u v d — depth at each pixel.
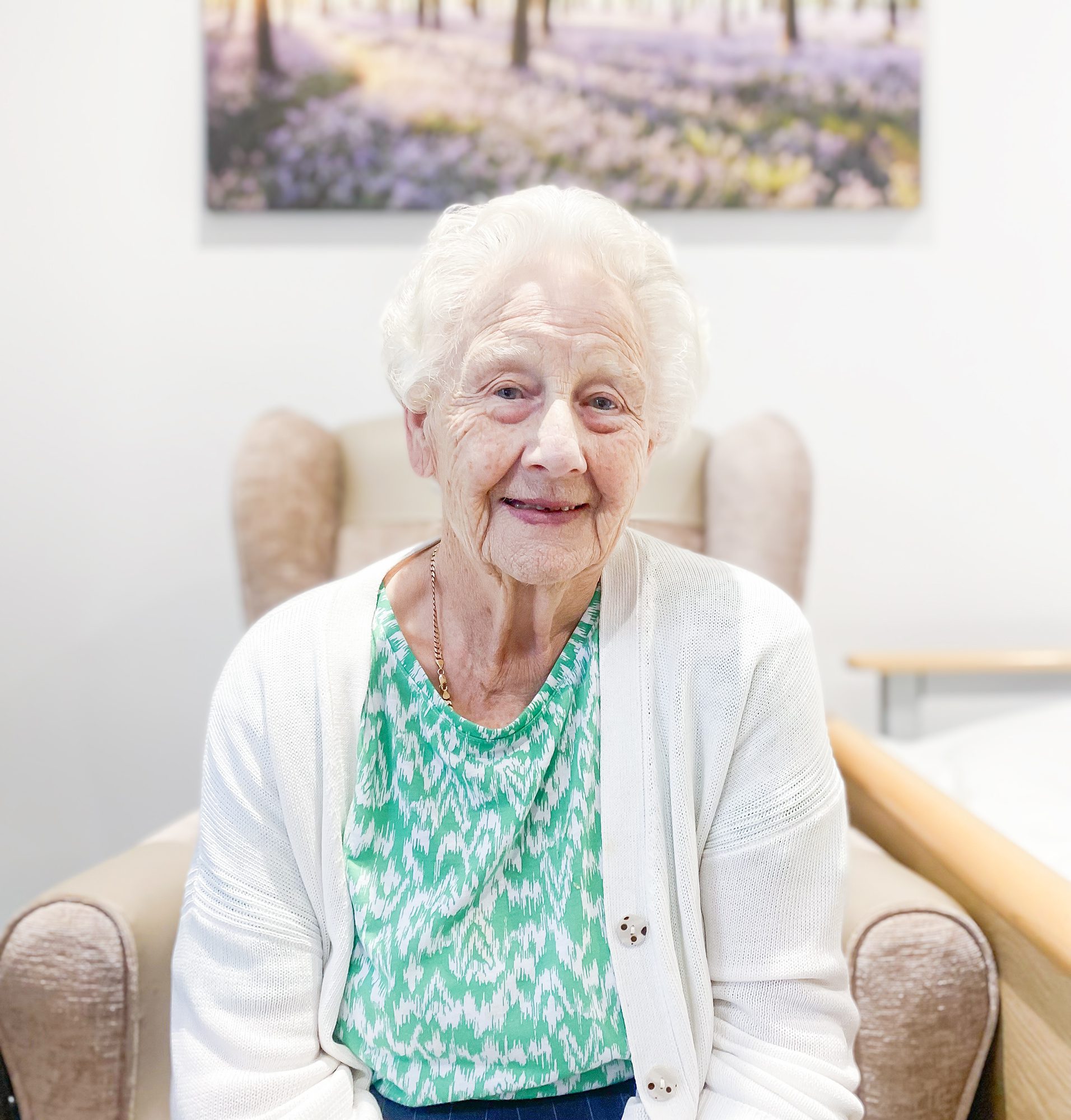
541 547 0.79
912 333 2.00
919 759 1.62
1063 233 1.99
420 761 0.87
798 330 2.00
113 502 1.99
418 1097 0.82
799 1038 0.79
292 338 1.99
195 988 0.84
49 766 2.00
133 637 2.00
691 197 1.95
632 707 0.84
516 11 1.92
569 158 1.94
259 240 1.98
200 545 2.00
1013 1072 0.90
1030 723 1.65
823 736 0.86
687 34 1.93
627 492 0.82
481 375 0.80
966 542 2.02
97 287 1.98
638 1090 0.79
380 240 1.98
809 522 1.58
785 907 0.81
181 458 2.00
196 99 1.97
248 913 0.84
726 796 0.84
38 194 1.97
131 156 1.97
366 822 0.86
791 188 1.95
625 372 0.81
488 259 0.82
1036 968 0.85
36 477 1.99
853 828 1.31
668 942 0.80
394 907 0.84
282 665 0.87
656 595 0.88
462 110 1.93
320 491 1.69
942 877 1.06
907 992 0.88
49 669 1.99
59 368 1.98
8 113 1.96
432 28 1.93
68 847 2.00
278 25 1.92
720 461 1.65
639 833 0.82
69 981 0.90
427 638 0.92
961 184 1.99
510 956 0.82
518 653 0.88
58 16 1.96
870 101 1.94
